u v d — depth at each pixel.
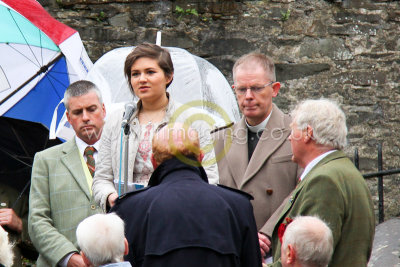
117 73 15.77
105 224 8.57
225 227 8.70
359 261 9.35
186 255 8.50
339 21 21.08
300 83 20.98
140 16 20.81
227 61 20.81
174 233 8.58
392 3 20.98
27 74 16.78
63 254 11.55
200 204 8.73
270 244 11.08
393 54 20.95
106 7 20.80
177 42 20.81
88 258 8.51
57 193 12.12
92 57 20.73
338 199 9.34
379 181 16.98
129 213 8.90
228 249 8.62
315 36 21.03
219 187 9.18
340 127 9.82
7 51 16.81
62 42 16.95
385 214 20.78
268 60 12.01
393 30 20.98
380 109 21.05
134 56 11.00
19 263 14.59
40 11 17.50
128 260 8.83
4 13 17.02
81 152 12.53
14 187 15.09
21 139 15.58
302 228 8.73
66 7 20.75
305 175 9.80
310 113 9.82
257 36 20.89
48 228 11.86
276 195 11.55
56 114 14.91
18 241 14.69
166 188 8.88
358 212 9.46
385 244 14.33
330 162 9.68
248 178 11.63
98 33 20.75
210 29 20.88
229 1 20.81
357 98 21.06
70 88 12.55
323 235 8.70
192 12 20.81
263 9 20.94
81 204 12.05
